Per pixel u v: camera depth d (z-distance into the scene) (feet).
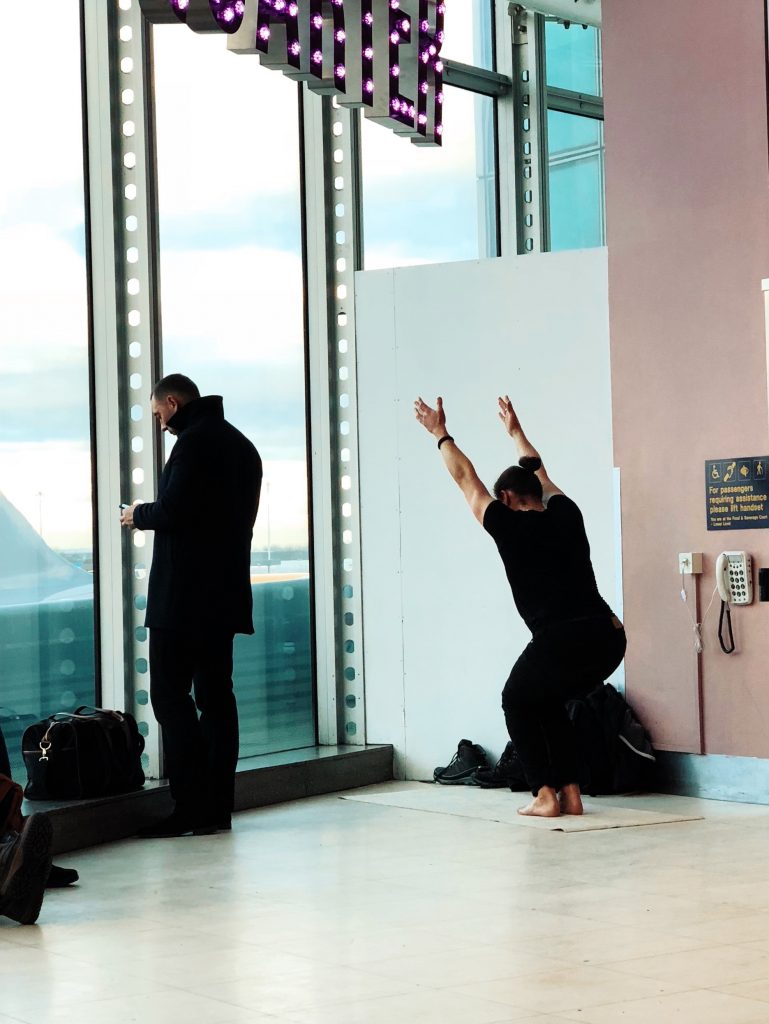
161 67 20.72
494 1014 9.88
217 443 18.21
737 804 20.12
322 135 23.31
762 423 20.20
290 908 13.58
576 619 18.12
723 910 13.24
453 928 12.63
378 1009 10.07
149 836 17.88
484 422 22.56
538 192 26.68
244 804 20.20
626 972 10.99
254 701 22.41
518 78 26.81
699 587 20.89
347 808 20.11
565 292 22.09
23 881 12.85
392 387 23.13
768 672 20.20
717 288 20.63
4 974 11.23
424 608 22.90
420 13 18.17
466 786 21.98
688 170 20.90
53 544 19.08
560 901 13.73
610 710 21.16
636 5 21.40
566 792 19.12
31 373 18.85
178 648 18.11
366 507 23.31
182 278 21.06
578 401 22.00
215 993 10.58
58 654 19.16
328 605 23.49
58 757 17.47
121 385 19.74
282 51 15.42
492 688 22.39
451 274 22.75
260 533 22.65
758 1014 9.79
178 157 20.98
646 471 21.36
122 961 11.60
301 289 23.41
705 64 20.71
